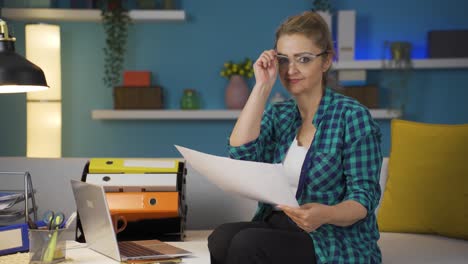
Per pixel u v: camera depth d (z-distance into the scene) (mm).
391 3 5277
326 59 1902
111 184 2057
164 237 2082
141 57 5289
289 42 1847
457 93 5262
